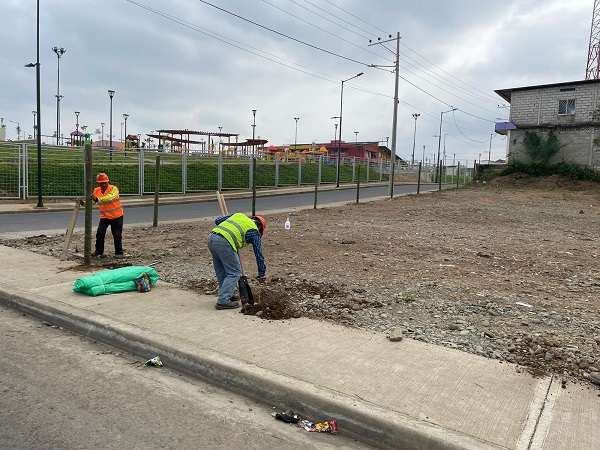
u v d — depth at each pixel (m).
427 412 3.49
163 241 11.62
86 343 5.16
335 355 4.51
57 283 7.09
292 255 9.91
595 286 7.74
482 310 6.26
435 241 12.21
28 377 4.24
